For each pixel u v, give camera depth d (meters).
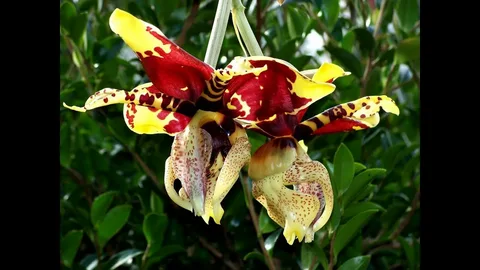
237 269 0.93
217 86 0.52
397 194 0.94
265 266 0.92
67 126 0.97
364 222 0.73
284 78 0.52
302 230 0.53
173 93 0.52
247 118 0.54
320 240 0.78
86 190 0.98
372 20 1.02
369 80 0.99
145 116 0.57
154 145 0.96
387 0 0.99
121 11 0.49
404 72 1.11
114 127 0.92
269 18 1.11
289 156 0.54
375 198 0.90
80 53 0.95
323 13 0.96
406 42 0.91
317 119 0.55
